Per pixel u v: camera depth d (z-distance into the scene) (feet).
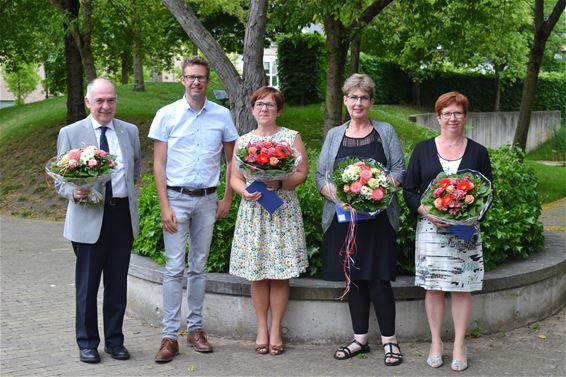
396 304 18.42
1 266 29.66
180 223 17.39
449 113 16.57
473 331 19.06
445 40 43.93
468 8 42.60
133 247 22.35
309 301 18.33
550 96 108.78
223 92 61.77
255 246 17.22
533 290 20.21
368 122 17.49
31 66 140.05
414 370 16.51
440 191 15.70
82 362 17.08
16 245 35.29
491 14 47.47
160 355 17.02
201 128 17.40
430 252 16.48
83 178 15.87
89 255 16.98
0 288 25.34
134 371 16.49
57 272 28.40
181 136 17.26
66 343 18.65
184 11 25.98
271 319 18.26
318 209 19.75
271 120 17.46
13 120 79.00
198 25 26.13
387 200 16.12
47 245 35.35
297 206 17.63
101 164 16.14
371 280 17.04
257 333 18.58
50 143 59.88
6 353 17.78
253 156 16.42
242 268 17.52
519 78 97.50
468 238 15.83
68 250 33.81
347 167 16.33
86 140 16.85
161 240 21.31
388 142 17.21
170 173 17.39
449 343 18.57
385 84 86.63
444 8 43.42
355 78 17.08
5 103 180.34
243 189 17.30
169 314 17.46
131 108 67.00
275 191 17.04
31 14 65.72
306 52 67.26
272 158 16.28
